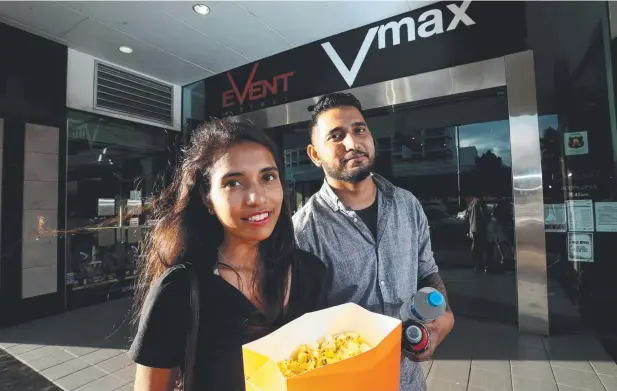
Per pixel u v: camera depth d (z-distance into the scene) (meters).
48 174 3.97
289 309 0.88
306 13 3.47
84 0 3.28
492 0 3.13
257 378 0.59
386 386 0.63
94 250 4.39
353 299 1.10
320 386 0.55
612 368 2.44
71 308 4.16
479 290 3.45
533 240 3.00
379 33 3.61
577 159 2.89
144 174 4.88
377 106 3.59
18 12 3.46
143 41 4.03
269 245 0.90
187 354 0.72
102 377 2.51
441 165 3.59
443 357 2.69
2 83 3.64
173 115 5.18
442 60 3.31
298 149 4.18
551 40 2.95
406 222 1.20
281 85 4.26
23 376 2.54
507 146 3.33
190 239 0.83
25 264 3.77
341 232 1.14
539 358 2.61
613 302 2.77
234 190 0.79
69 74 4.17
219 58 4.42
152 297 0.74
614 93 2.78
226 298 0.80
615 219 2.77
